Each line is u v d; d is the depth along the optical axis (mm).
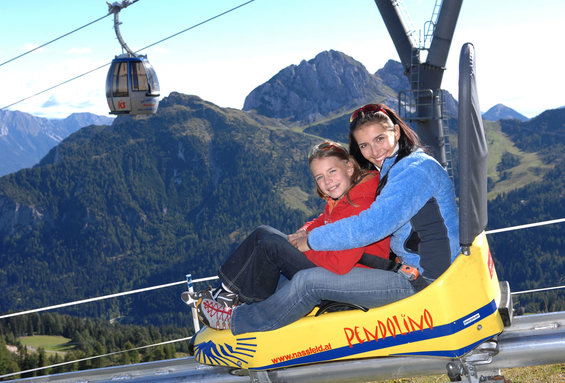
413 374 3041
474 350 2816
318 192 3242
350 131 3166
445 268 2812
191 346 3459
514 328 3080
